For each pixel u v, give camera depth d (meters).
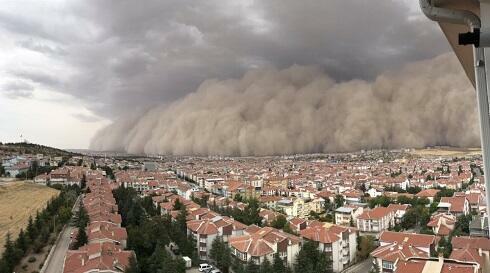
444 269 30.23
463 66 5.39
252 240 53.53
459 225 65.25
